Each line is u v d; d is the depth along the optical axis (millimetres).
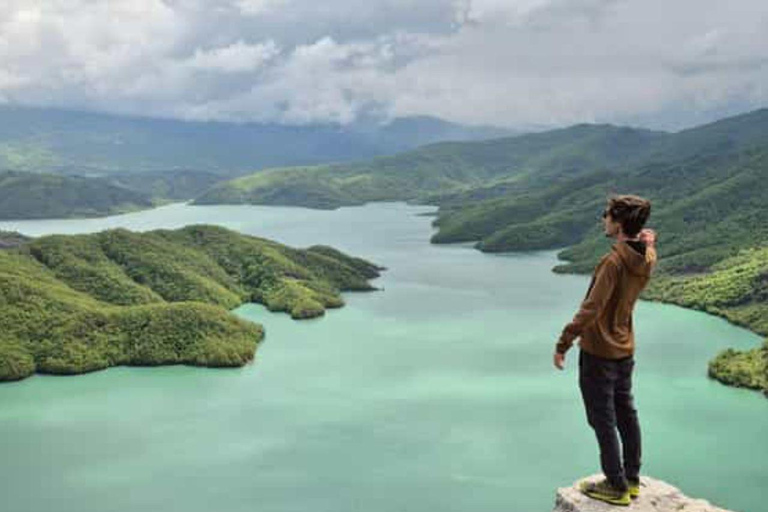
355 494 101438
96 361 168375
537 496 100250
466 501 98875
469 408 135625
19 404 144750
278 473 109438
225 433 126312
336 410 136750
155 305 192125
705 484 104375
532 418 130000
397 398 142500
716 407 135375
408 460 113250
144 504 100125
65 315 182125
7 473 111375
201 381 158250
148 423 132625
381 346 183125
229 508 98125
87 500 101875
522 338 187125
